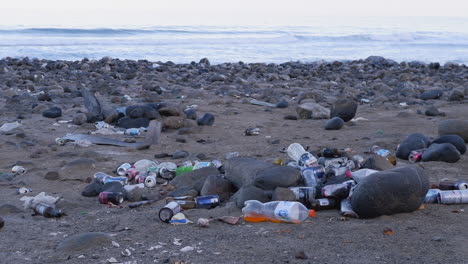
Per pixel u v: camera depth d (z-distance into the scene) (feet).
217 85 52.39
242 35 151.43
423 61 94.32
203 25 178.09
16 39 108.99
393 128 30.55
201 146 25.94
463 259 11.69
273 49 116.88
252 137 28.19
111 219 15.17
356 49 124.16
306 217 14.43
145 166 20.57
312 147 25.04
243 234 13.47
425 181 14.85
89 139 26.61
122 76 58.75
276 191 15.40
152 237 13.46
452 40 159.02
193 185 17.76
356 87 51.60
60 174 20.02
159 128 26.78
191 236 13.43
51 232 14.12
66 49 101.19
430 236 13.08
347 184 15.47
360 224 13.99
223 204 16.55
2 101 39.88
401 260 11.68
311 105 34.65
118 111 31.96
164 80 54.90
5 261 12.07
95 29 132.77
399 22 284.20
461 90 47.60
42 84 50.85
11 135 28.19
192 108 36.17
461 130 25.05
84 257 12.18
